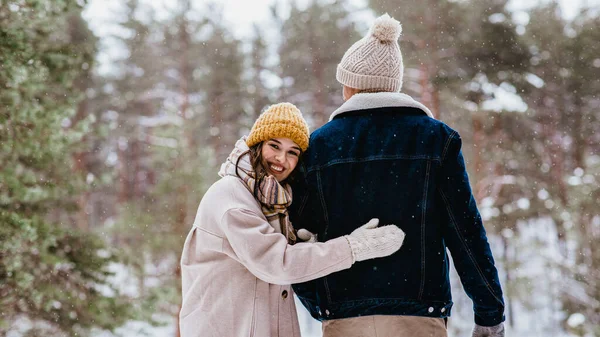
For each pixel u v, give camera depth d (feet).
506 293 53.06
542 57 71.26
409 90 65.26
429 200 7.05
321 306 7.33
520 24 71.82
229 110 91.20
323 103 82.38
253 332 7.31
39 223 28.32
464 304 58.59
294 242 7.47
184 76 94.48
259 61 98.78
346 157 7.30
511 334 59.11
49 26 27.91
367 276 7.01
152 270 47.65
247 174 7.41
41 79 26.91
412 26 59.93
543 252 50.26
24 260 28.27
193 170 48.11
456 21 60.85
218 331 7.32
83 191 32.32
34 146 26.71
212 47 93.56
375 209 7.13
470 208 7.13
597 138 80.38
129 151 105.50
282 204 7.34
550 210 60.39
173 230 46.11
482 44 62.18
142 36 96.12
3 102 25.36
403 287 6.97
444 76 58.29
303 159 7.63
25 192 26.40
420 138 7.16
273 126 7.38
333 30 82.74
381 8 61.11
